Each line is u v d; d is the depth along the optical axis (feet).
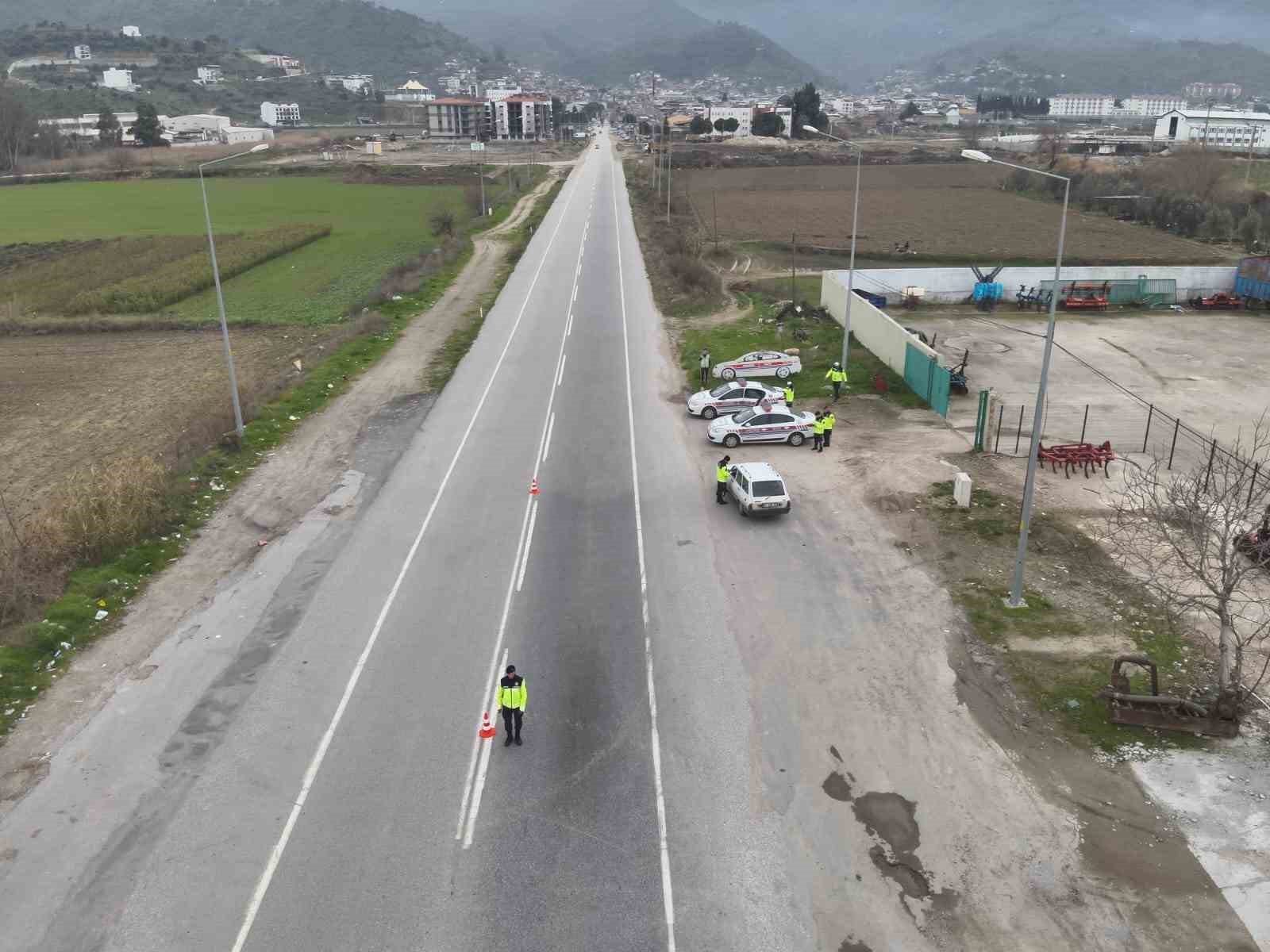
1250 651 68.74
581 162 576.20
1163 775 56.13
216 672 66.28
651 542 86.89
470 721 60.90
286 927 45.34
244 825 51.88
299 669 66.64
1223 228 276.62
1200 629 71.92
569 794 54.34
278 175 504.43
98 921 45.68
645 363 149.59
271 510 94.17
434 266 226.38
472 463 106.83
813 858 49.78
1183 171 341.21
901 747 58.70
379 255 259.60
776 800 54.03
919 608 75.05
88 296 198.59
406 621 72.90
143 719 61.05
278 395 130.52
